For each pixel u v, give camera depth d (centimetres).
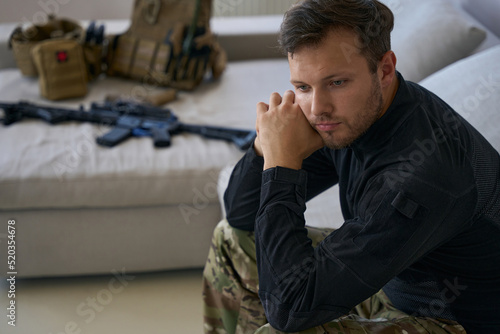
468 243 89
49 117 195
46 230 174
